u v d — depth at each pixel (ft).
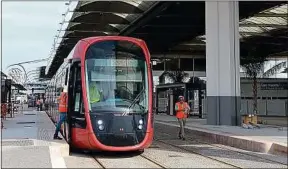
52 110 95.09
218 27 79.15
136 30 120.67
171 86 134.51
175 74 166.71
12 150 41.19
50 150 41.34
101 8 94.84
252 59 150.82
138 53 47.60
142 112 45.65
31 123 84.89
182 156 46.11
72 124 47.65
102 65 46.29
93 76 45.80
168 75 167.12
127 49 47.26
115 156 45.62
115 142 44.06
